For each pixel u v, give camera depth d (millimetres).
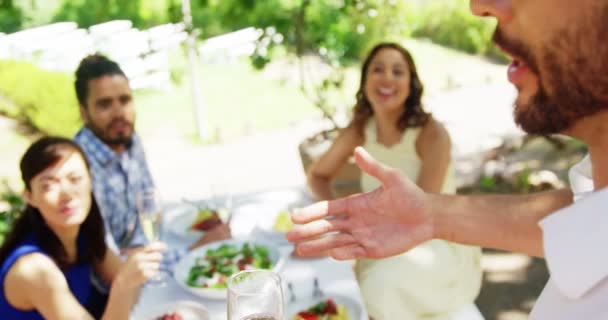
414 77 2670
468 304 2453
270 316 1162
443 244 2451
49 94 6535
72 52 7398
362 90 2805
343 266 1939
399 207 1049
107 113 2461
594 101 629
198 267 1945
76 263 1931
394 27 4484
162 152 5895
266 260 1954
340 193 2951
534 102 684
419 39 9188
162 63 7684
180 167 5426
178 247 2166
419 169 2736
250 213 2432
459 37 8805
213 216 2295
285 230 2184
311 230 1095
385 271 2338
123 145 2562
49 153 1714
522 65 674
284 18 4121
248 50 7758
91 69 2453
